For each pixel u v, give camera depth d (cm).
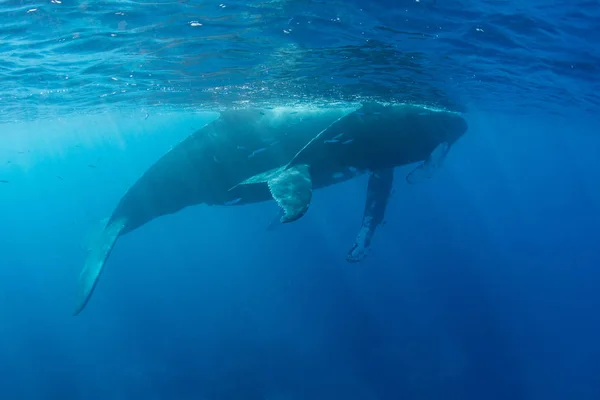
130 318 3134
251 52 1117
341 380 2055
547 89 1803
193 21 884
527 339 2728
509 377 2264
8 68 1260
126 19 867
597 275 4766
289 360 2203
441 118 1042
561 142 5916
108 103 2062
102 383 2255
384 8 855
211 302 3316
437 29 978
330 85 1515
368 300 3022
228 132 1009
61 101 1922
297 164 814
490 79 1533
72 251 7419
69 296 4009
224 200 1080
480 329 2703
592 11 904
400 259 4328
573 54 1205
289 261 4650
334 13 862
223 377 2106
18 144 4756
